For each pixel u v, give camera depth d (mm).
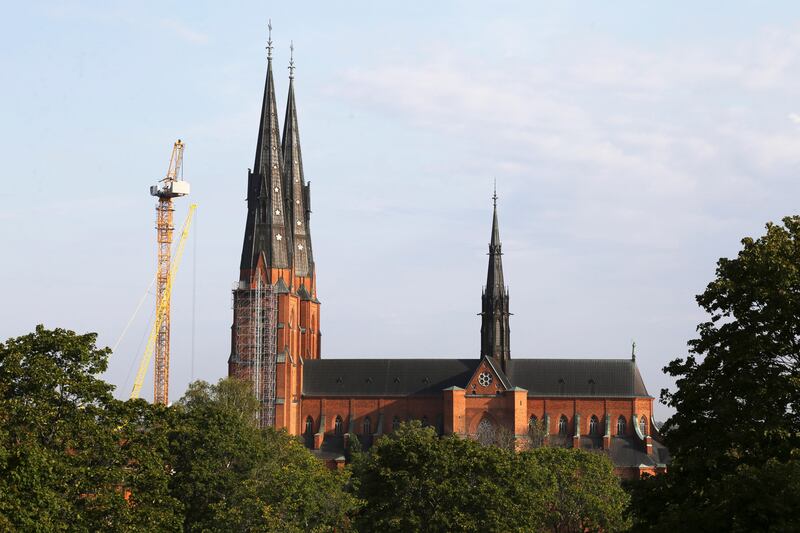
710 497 167750
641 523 184125
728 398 180000
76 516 190500
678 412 187375
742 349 180750
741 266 187875
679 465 182000
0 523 160625
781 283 181500
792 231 191625
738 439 175500
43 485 179375
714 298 188875
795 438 175500
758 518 155375
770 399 176500
